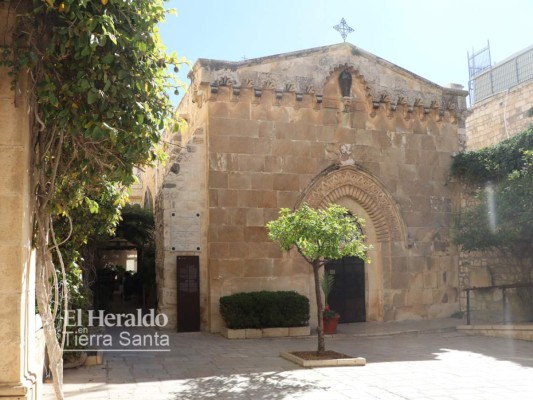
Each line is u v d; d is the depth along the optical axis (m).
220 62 15.43
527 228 14.27
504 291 14.75
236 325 13.95
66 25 4.93
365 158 16.97
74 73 5.18
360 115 17.09
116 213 10.02
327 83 16.78
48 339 5.43
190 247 15.20
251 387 8.30
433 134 18.09
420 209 17.58
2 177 4.86
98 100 5.16
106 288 22.81
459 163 17.75
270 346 12.69
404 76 17.81
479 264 17.62
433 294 17.42
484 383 8.47
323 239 10.51
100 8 4.86
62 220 9.52
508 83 24.06
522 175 14.06
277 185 15.74
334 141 16.61
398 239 17.17
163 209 15.13
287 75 16.12
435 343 13.12
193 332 14.87
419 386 8.28
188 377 9.08
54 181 5.49
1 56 4.80
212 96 15.31
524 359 10.68
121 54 5.14
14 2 4.90
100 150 5.86
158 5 5.53
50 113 5.05
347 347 12.57
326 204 16.36
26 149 4.95
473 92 26.59
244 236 15.23
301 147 16.16
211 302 14.80
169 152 17.67
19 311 4.79
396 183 17.34
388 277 16.89
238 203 15.29
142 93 5.39
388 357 11.08
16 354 4.76
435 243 17.66
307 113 16.36
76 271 9.70
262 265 15.30
